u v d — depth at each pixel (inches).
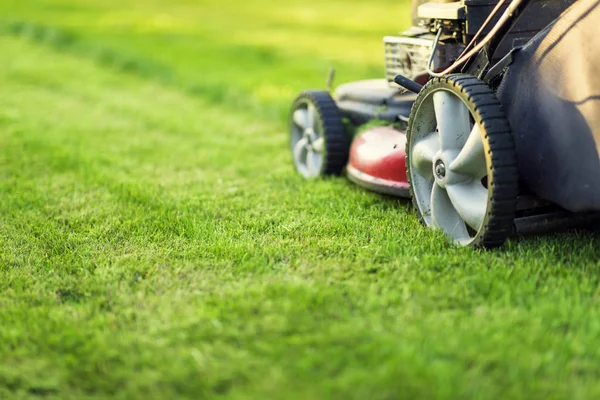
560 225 71.9
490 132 67.6
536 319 60.2
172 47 211.5
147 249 74.8
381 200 84.6
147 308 64.8
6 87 161.0
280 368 57.3
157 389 56.8
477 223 70.5
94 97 150.4
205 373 57.6
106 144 113.8
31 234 79.4
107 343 60.8
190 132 121.5
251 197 88.3
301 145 96.7
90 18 291.1
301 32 233.8
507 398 54.3
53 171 99.7
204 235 77.0
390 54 87.8
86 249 75.5
